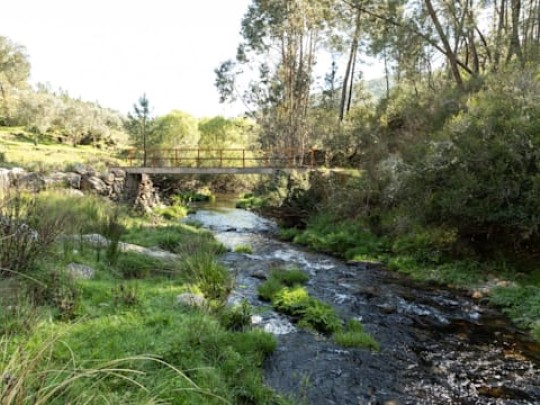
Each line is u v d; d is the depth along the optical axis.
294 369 4.14
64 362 2.76
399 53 15.61
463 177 7.49
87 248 6.22
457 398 3.75
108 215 8.66
